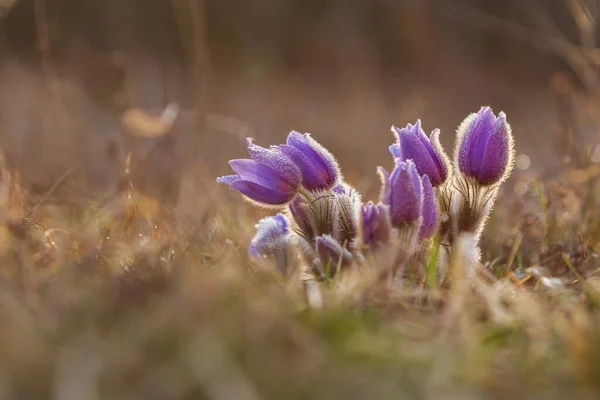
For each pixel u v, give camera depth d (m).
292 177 0.93
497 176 0.93
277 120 1.85
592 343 0.81
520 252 1.01
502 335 0.85
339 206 0.93
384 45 2.33
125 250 0.95
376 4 2.37
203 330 0.81
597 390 0.79
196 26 1.22
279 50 2.49
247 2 2.55
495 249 1.02
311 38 2.45
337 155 1.50
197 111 1.21
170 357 0.80
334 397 0.79
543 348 0.82
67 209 1.08
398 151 0.95
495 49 2.33
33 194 1.10
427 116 1.91
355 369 0.80
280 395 0.79
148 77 2.06
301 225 0.94
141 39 2.38
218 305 0.83
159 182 1.19
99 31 2.30
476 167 0.93
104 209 1.04
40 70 1.97
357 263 0.91
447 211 0.94
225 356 0.80
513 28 1.43
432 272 0.91
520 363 0.81
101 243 0.96
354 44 2.29
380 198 0.92
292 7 2.54
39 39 1.25
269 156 0.93
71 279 0.87
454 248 0.93
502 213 1.10
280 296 0.86
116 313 0.83
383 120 1.77
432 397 0.79
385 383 0.79
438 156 0.94
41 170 1.21
